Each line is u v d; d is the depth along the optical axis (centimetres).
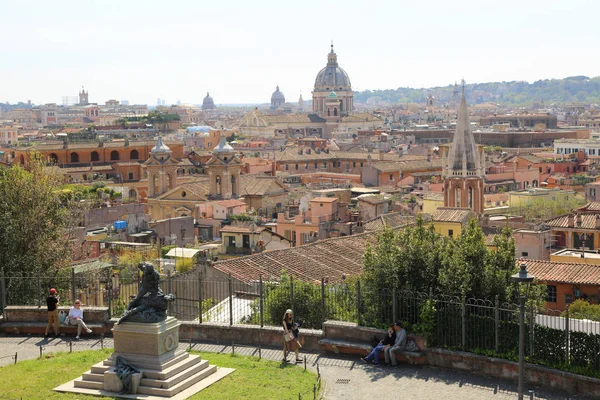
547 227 10544
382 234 5044
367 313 4738
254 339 4891
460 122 15825
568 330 4116
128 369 4025
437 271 4756
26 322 5181
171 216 15350
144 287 4191
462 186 15700
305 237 12194
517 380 4212
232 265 6975
